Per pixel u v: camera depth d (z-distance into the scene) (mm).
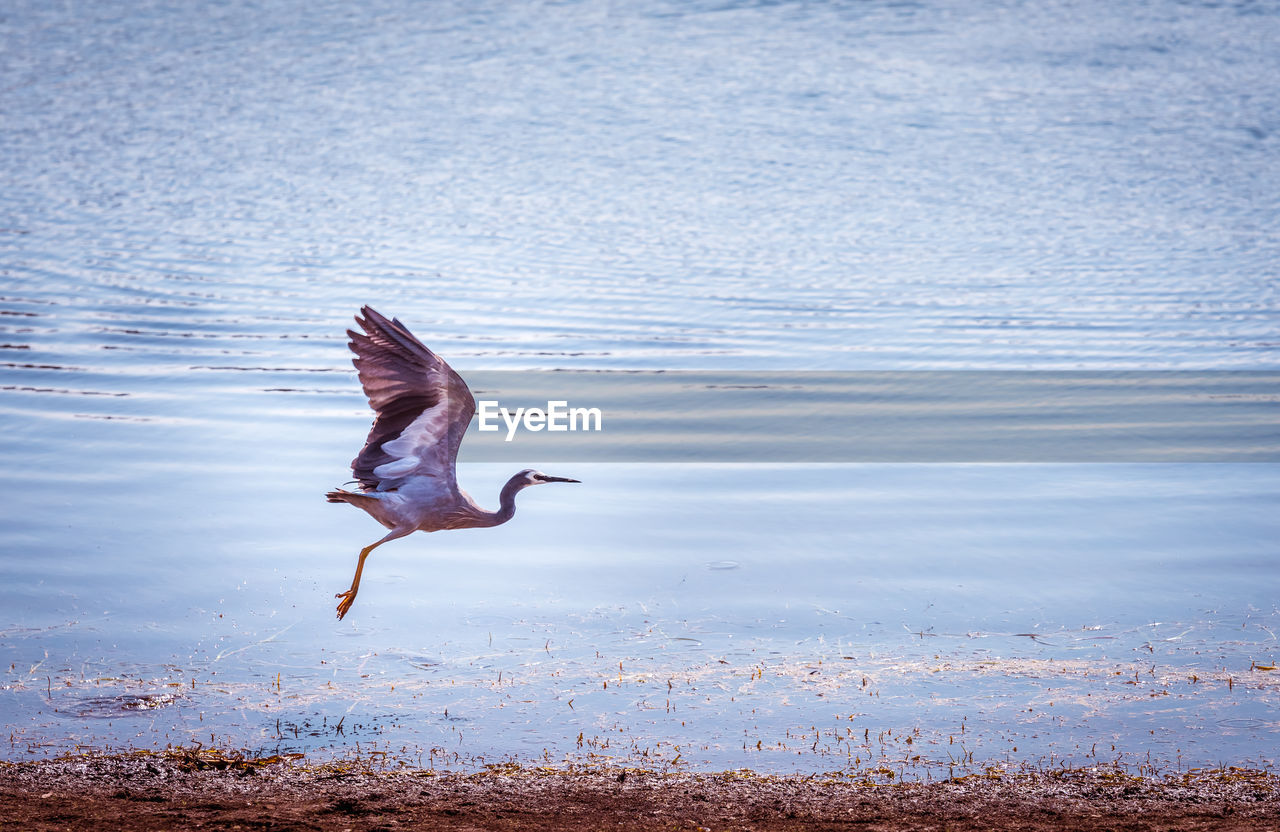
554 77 68062
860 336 29422
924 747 11672
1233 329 30016
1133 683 12984
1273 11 81188
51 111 60250
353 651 13750
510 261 36656
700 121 59062
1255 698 12594
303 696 12664
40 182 47094
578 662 13547
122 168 49969
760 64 70625
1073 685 12961
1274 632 14156
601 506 18703
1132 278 35531
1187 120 58656
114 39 76812
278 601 15000
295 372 25438
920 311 31859
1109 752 11555
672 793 10719
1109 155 53125
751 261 37375
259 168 50438
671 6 85312
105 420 22172
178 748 11492
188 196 45438
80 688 12711
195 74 68625
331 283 33562
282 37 77500
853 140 55750
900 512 18406
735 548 16969
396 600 15133
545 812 10352
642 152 53562
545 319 30391
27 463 19828
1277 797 10617
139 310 30125
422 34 78250
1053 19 80188
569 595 15367
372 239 39375
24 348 26578
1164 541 17078
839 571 16141
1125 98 62844
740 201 45688
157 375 25047
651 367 26672
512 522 17984
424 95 64250
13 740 11594
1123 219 43500
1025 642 14047
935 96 63500
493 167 50938
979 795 10688
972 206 45375
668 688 12930
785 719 12250
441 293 32750
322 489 19078
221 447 20953
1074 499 18922
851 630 14414
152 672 13125
